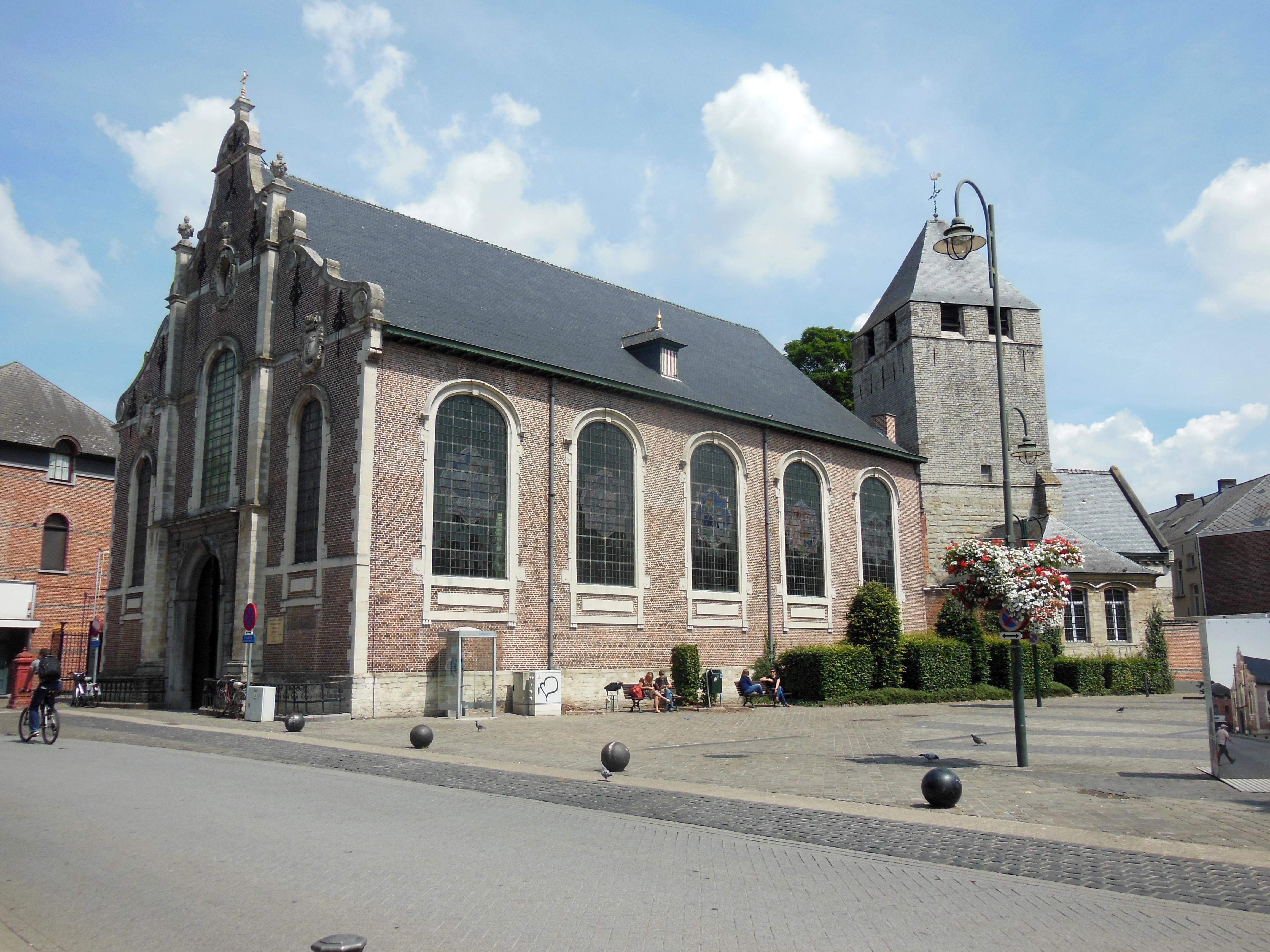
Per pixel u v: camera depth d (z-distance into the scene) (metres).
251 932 5.32
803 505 31.42
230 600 23.44
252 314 24.58
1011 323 40.62
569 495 24.41
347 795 9.91
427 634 20.98
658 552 26.44
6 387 34.84
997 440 39.41
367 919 5.55
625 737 16.78
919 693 28.59
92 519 35.75
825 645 29.38
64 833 7.82
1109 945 5.25
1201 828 8.52
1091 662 33.47
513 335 24.58
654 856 7.30
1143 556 42.69
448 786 10.75
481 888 6.25
